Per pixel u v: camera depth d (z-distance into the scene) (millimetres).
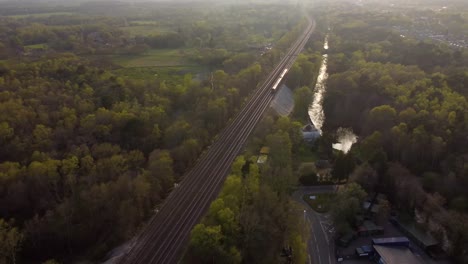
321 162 193000
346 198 152625
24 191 150000
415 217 153375
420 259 132875
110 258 127188
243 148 193250
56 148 180625
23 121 189875
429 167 177625
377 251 133875
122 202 141500
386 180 167750
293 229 137000
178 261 124000
